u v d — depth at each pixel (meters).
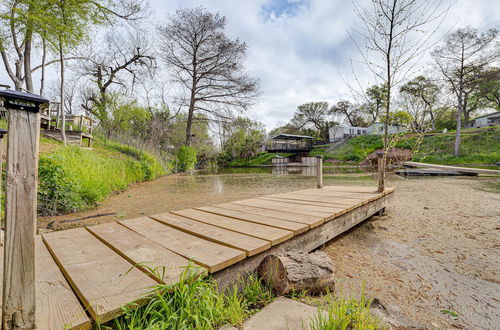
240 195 5.69
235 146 31.03
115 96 15.84
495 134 21.56
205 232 1.92
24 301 0.84
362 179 9.74
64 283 1.19
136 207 4.29
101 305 0.97
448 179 9.58
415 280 1.72
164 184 8.23
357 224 3.28
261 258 1.66
